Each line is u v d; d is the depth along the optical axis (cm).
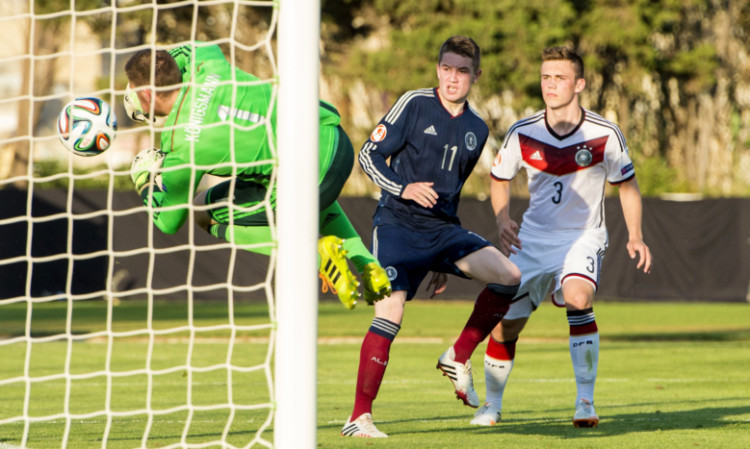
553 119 1891
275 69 1280
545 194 1905
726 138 11019
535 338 4309
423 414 2041
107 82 9094
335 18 8875
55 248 6538
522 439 1625
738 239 6850
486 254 1747
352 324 5069
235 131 1474
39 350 3788
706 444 1578
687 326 4994
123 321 5138
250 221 1583
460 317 5631
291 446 1131
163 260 6619
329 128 1583
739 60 10988
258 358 3453
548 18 8550
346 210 6725
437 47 8244
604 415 2006
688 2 9656
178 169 1473
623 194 1909
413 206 1761
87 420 1967
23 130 10081
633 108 10750
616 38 9162
